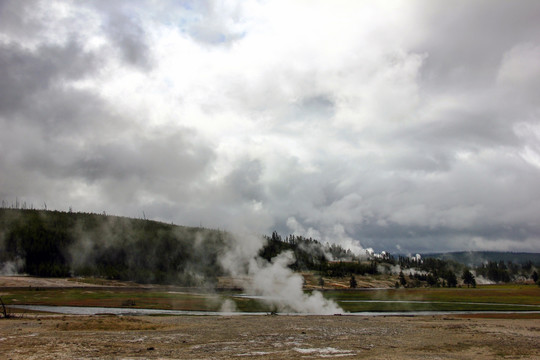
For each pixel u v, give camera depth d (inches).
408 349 1515.7
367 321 2687.0
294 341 1676.9
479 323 2605.8
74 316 2691.9
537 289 7765.8
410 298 5344.5
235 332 1961.1
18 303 3986.2
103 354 1286.9
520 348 1583.4
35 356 1232.8
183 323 2407.7
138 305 3939.5
